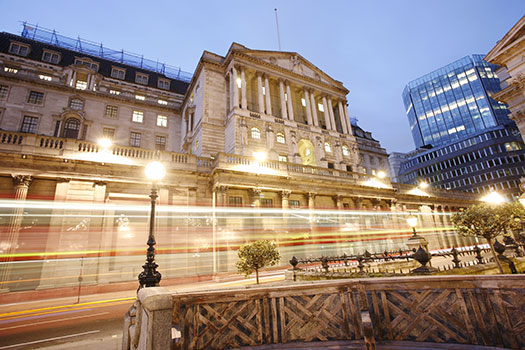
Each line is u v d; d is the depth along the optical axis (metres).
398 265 13.68
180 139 38.94
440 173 77.75
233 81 33.41
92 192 20.25
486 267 10.81
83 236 19.09
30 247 17.80
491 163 68.81
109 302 15.10
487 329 4.21
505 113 103.88
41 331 9.21
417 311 4.70
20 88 30.19
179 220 22.45
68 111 31.22
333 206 30.41
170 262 21.19
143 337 4.23
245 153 30.20
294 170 28.41
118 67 40.72
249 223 24.05
